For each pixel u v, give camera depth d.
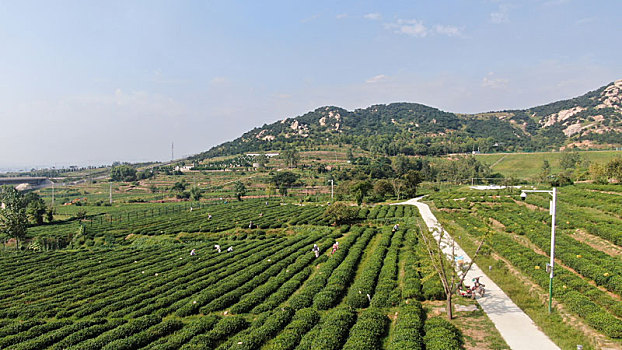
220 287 42.41
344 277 43.00
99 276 52.94
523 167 185.38
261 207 115.75
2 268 61.31
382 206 107.00
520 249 48.62
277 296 38.62
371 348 25.77
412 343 25.39
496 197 95.25
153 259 62.72
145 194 186.62
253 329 30.59
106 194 191.88
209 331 30.41
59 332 31.95
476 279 38.03
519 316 32.00
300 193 155.88
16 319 38.22
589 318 27.88
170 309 37.72
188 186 195.38
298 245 64.06
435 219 80.94
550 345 26.67
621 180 81.56
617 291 32.94
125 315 37.09
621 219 55.84
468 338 28.02
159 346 27.94
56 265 62.50
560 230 56.56
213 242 77.50
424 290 38.22
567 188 87.44
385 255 54.88
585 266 38.59
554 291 33.94
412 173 133.00
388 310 34.03
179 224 93.25
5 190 145.12
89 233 87.88
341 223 85.19
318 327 29.55
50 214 112.69
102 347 28.61
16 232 80.06
